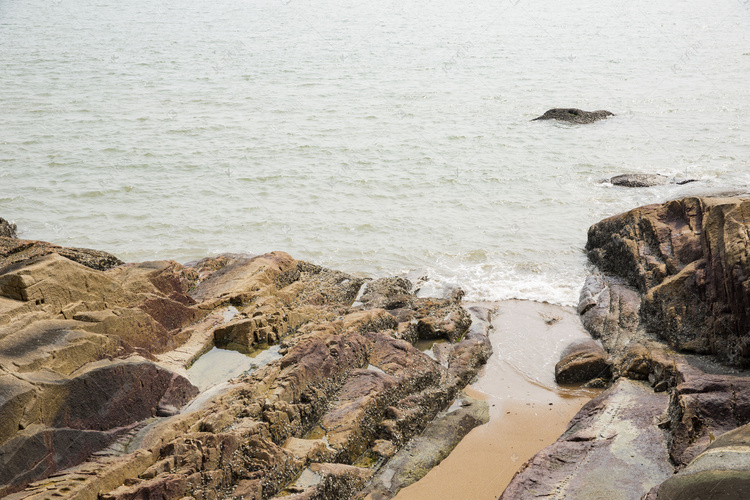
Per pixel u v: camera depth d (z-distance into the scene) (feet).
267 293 68.08
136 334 52.80
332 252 88.79
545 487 43.47
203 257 85.51
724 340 55.11
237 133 139.85
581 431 49.29
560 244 90.99
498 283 81.10
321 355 55.31
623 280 75.82
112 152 125.59
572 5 391.65
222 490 42.19
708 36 270.05
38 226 93.91
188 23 313.73
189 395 49.55
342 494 45.34
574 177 115.03
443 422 54.80
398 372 57.21
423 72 206.59
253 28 300.40
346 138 137.49
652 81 189.98
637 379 57.06
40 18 320.70
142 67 208.13
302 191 109.09
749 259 53.83
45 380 40.57
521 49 248.32
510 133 141.69
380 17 341.62
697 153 125.18
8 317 45.37
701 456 37.86
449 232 94.84
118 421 44.24
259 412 47.83
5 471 36.76
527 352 66.18
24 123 142.61
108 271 60.34
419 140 136.67
